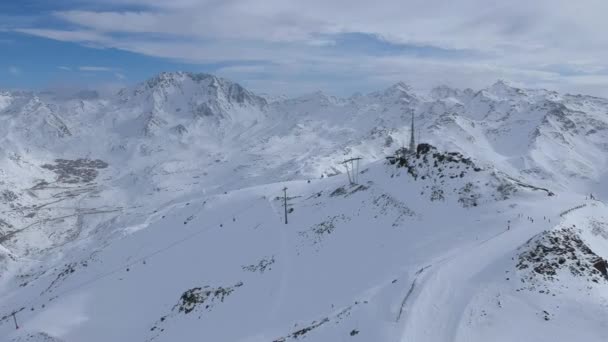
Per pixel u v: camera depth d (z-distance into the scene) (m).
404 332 37.34
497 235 57.44
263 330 52.75
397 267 55.50
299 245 76.88
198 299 68.69
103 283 91.44
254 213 104.81
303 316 52.12
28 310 96.00
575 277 44.41
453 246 57.47
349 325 41.91
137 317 74.06
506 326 37.50
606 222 62.44
